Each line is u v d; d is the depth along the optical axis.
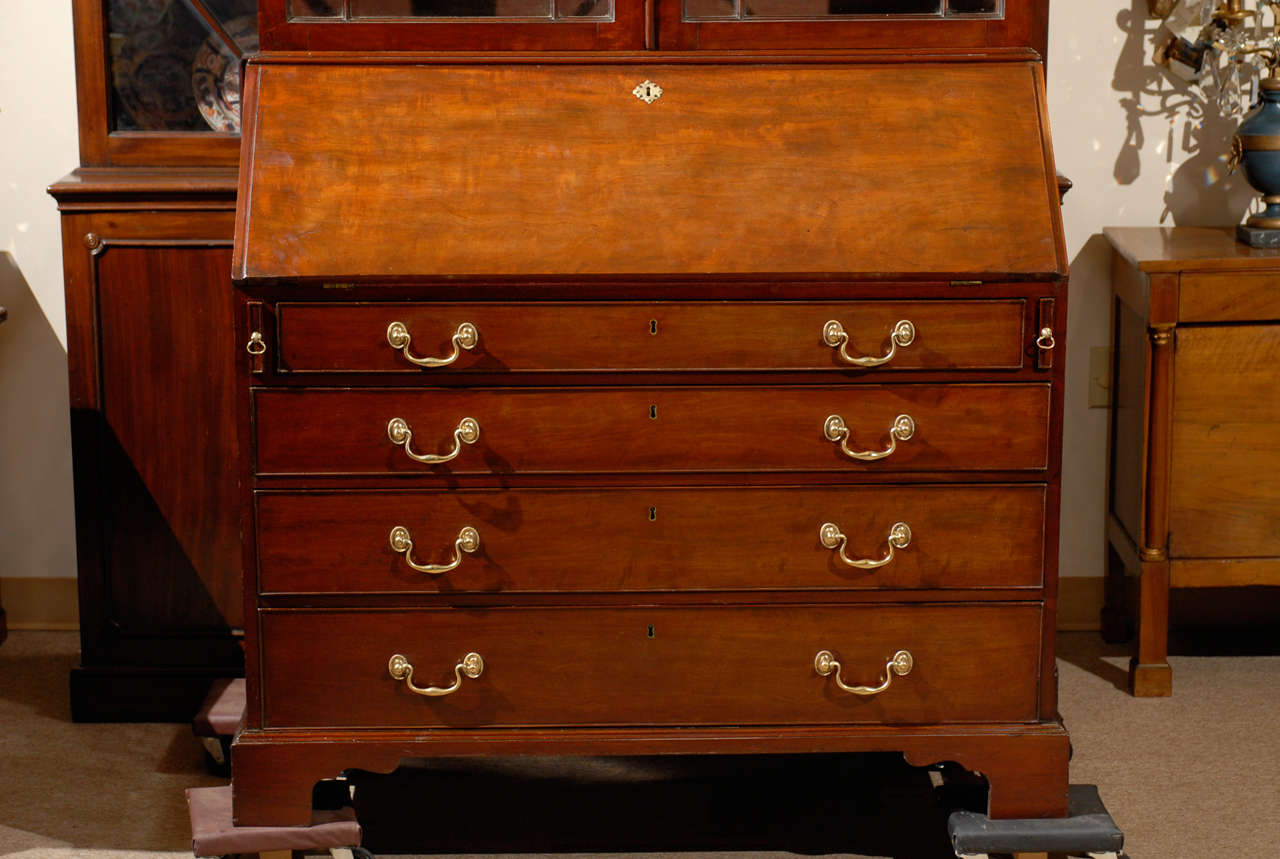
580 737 2.30
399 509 2.24
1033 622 2.29
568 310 2.18
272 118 2.23
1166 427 2.88
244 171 2.21
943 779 2.63
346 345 2.19
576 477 2.24
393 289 2.17
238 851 2.27
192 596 2.88
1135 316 3.03
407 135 2.23
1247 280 2.83
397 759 2.30
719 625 2.29
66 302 2.79
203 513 2.86
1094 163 3.17
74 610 3.31
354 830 2.29
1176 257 2.83
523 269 2.16
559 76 2.26
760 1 2.29
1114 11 3.10
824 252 2.18
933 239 2.19
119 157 2.86
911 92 2.27
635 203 2.20
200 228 2.77
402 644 2.28
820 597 2.28
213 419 2.83
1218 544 2.95
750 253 2.18
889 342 2.21
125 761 2.75
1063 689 3.02
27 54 3.08
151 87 2.85
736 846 2.46
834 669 2.29
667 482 2.24
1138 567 2.97
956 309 2.20
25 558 3.29
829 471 2.24
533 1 2.28
